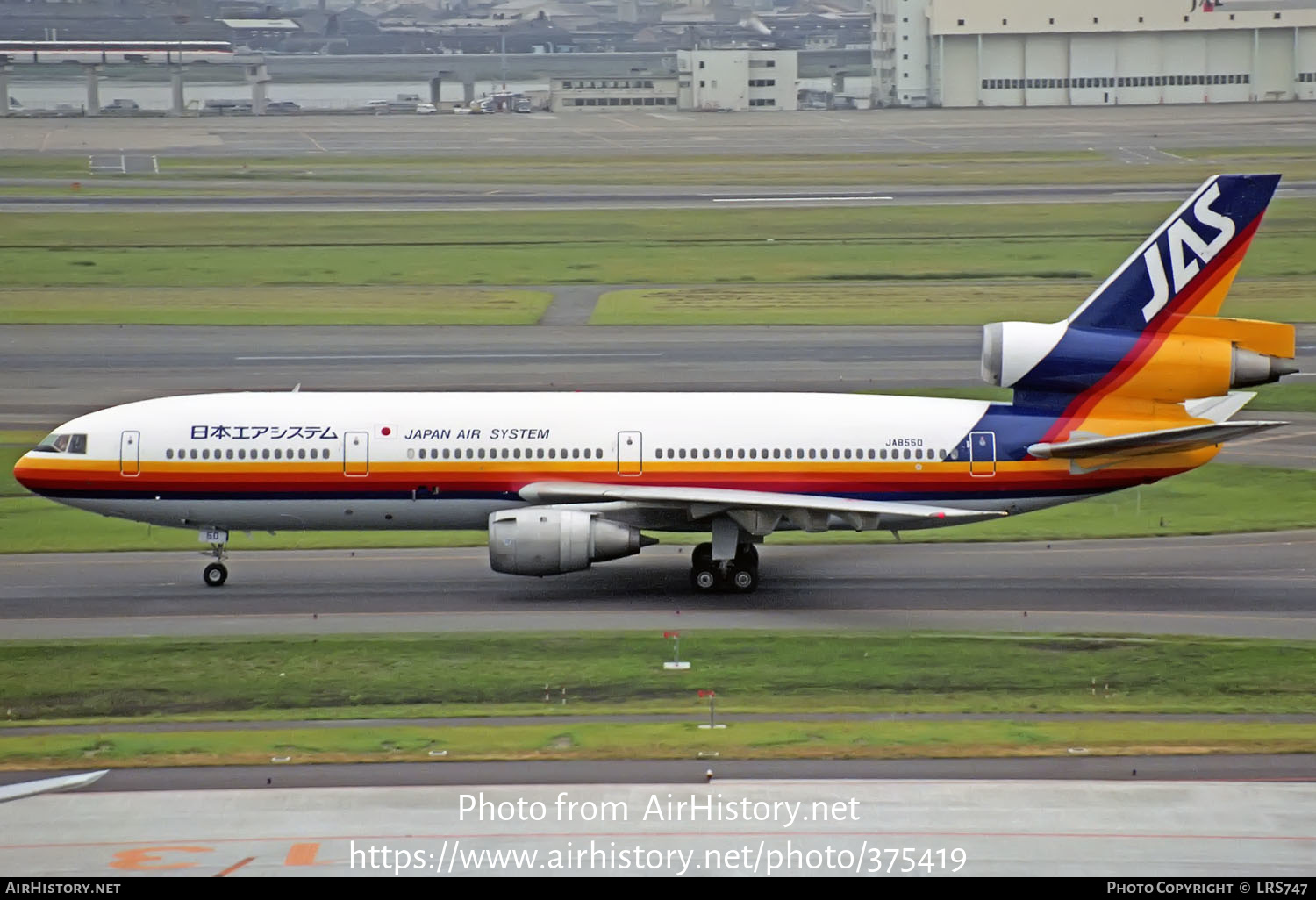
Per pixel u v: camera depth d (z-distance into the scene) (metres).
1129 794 153.00
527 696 185.50
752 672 193.62
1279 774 158.88
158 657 199.38
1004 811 148.88
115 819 147.50
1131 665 196.12
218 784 156.62
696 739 169.12
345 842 142.12
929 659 198.88
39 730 174.50
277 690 187.50
